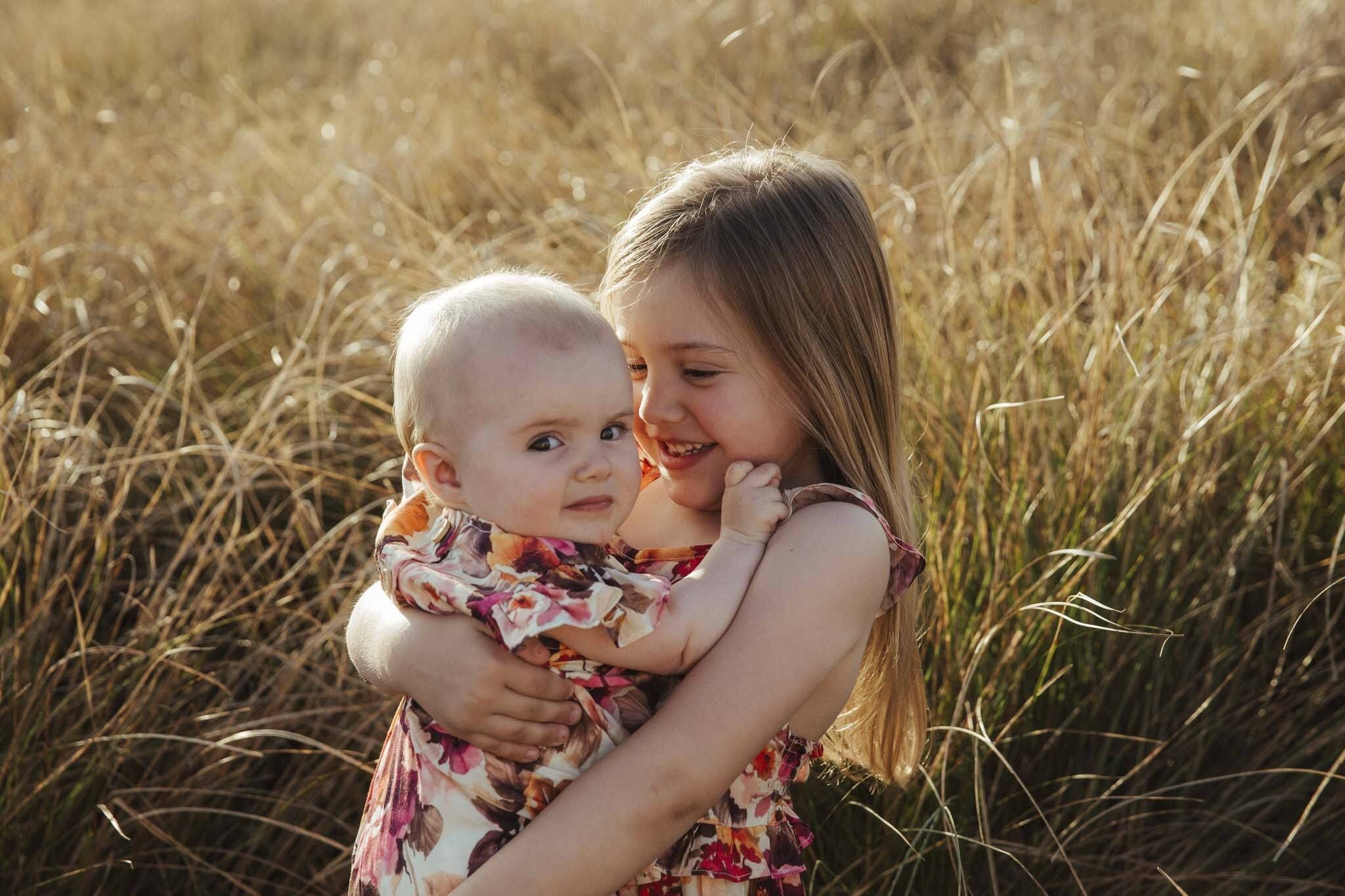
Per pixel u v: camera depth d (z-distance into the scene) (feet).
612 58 18.58
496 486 4.32
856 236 4.84
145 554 9.48
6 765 7.01
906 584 4.63
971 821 7.20
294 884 7.56
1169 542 8.14
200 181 14.76
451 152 14.65
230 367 11.22
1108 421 8.41
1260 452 8.75
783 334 4.58
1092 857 7.16
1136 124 13.19
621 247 4.85
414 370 4.50
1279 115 11.73
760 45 18.03
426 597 4.34
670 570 4.70
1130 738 7.32
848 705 5.63
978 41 18.02
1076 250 10.20
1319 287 10.05
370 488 9.58
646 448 4.93
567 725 4.30
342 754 7.14
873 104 15.67
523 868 4.06
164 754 7.66
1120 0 17.74
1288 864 7.49
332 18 24.41
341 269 12.21
